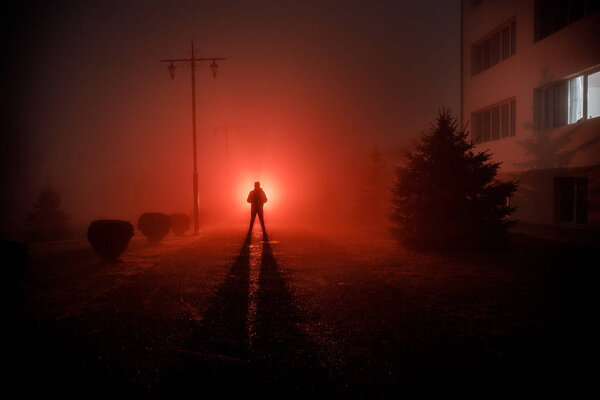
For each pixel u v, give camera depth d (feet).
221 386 10.08
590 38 41.37
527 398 9.40
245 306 17.42
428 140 35.04
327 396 9.53
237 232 54.13
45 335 13.78
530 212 51.65
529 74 51.42
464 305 17.31
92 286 21.27
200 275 24.29
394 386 10.00
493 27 60.23
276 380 10.39
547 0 48.47
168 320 15.48
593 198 41.14
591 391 9.68
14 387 9.99
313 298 18.71
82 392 9.77
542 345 12.64
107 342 13.14
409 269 25.82
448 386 10.00
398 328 14.42
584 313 15.88
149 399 9.45
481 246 32.68
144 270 25.91
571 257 28.45
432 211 33.37
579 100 44.24
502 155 57.77
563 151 45.24
